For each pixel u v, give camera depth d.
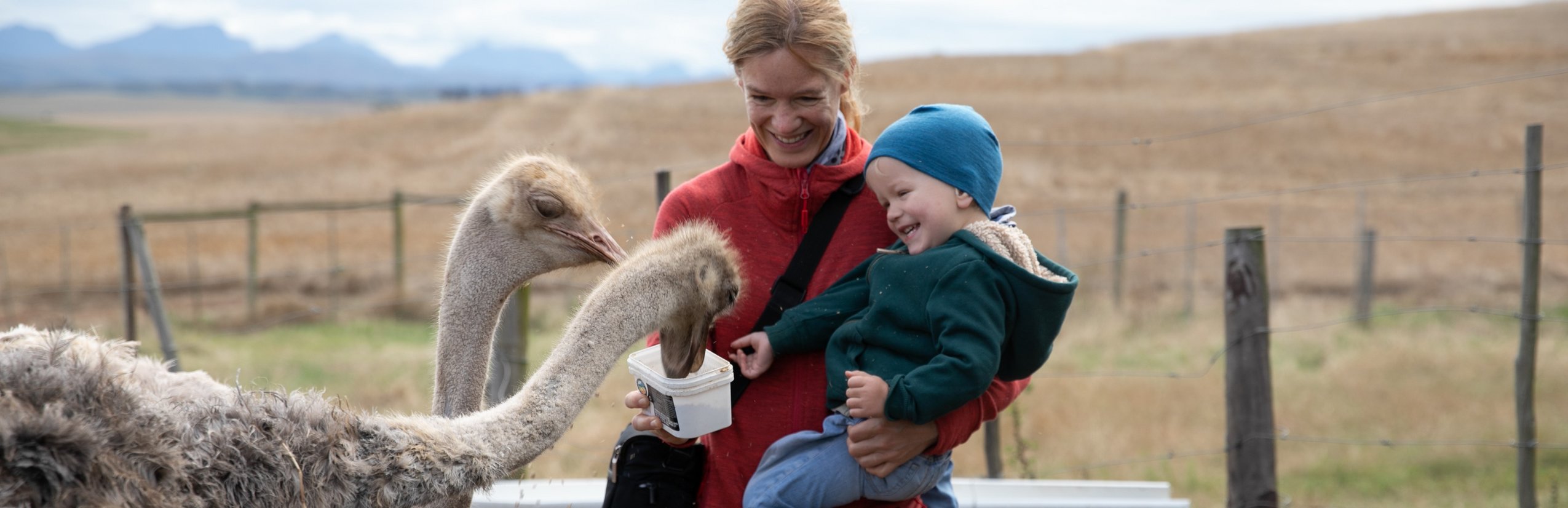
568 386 2.55
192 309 15.81
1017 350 2.49
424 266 18.77
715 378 2.50
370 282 17.42
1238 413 5.14
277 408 2.37
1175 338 11.68
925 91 49.59
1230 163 30.73
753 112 2.57
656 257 2.58
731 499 2.71
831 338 2.58
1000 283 2.42
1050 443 7.79
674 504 2.67
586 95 57.38
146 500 2.13
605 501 2.76
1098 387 9.16
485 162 38.22
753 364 2.64
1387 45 56.94
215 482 2.21
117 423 2.17
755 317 2.71
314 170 39.16
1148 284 15.90
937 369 2.34
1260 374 5.09
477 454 2.45
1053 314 2.46
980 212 2.59
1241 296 5.09
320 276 17.95
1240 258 5.08
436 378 2.89
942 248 2.48
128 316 7.44
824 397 2.66
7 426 2.03
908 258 2.50
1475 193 24.50
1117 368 10.17
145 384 2.37
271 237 22.58
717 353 2.75
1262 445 5.11
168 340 7.43
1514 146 30.81
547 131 44.81
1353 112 37.22
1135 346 11.34
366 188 33.06
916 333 2.46
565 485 4.30
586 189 2.94
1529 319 5.27
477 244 2.87
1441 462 7.46
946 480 2.81
